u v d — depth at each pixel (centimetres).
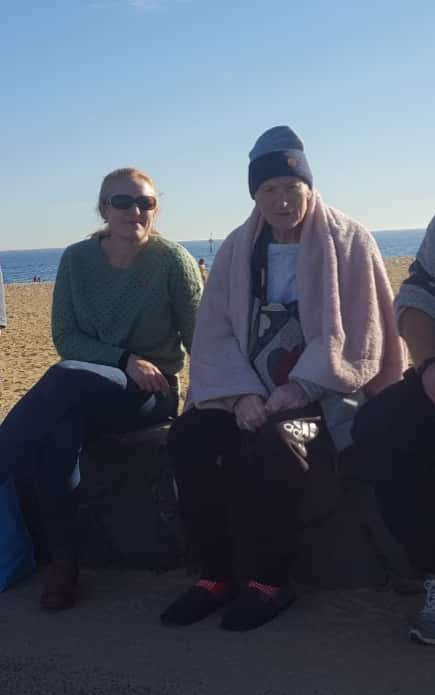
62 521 368
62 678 305
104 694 294
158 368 418
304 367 349
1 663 319
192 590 350
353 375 350
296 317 367
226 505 358
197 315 383
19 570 394
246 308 372
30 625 350
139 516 396
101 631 340
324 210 371
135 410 389
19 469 403
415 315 313
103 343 406
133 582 389
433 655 304
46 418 365
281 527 331
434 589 312
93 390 371
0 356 1583
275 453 325
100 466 402
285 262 373
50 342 1806
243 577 378
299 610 346
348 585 362
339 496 359
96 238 418
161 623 343
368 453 317
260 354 366
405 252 13612
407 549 311
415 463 313
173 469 350
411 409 308
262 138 366
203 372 366
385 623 331
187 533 363
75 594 371
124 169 408
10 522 393
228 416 358
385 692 281
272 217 365
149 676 302
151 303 406
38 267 17475
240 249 378
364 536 360
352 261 364
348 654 308
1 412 922
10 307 3303
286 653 312
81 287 412
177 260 408
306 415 346
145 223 405
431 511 309
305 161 363
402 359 369
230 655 313
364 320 357
